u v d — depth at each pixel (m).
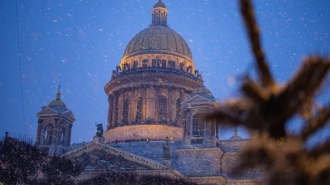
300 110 7.69
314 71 7.65
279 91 7.80
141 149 159.62
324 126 7.59
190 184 128.12
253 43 8.16
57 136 168.88
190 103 149.62
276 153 7.29
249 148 7.47
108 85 199.88
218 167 142.25
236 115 7.83
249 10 8.10
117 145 163.62
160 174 135.88
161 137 178.88
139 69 194.12
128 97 191.50
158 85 188.75
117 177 129.38
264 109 7.74
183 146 146.00
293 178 7.03
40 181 121.75
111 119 194.75
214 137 145.50
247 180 135.12
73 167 127.25
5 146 114.56
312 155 7.27
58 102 179.50
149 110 185.50
